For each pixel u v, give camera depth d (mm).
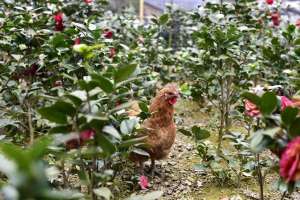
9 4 3688
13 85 3086
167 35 6883
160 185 3104
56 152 1855
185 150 3734
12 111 2938
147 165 3346
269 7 5242
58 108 1651
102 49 3057
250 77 3926
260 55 4254
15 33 3074
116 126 2141
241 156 2945
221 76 3631
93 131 1703
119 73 1743
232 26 3654
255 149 1656
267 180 3145
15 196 1002
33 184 1013
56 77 3010
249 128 2885
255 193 2971
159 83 5105
